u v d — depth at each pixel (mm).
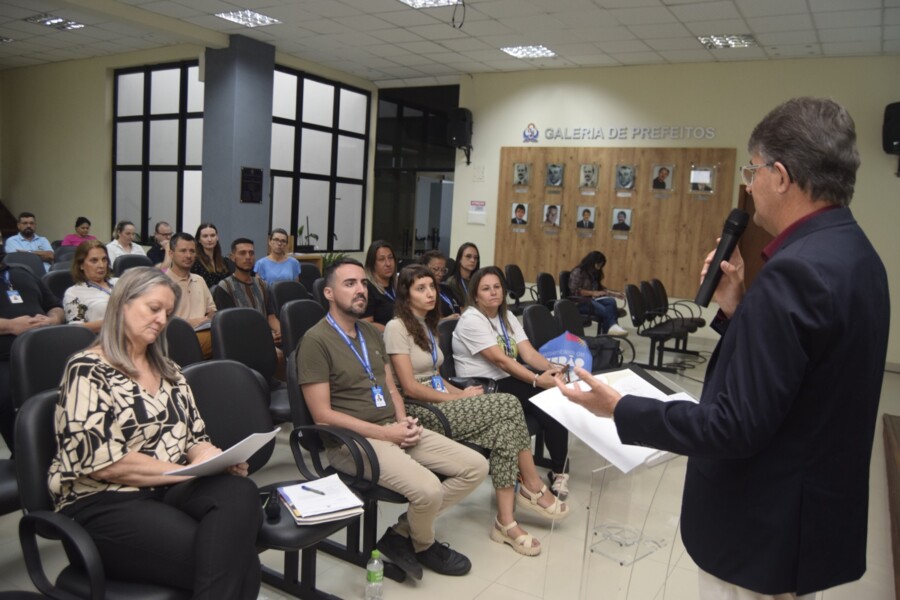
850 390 1009
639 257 8797
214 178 8758
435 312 3268
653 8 6359
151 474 1779
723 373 1057
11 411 2898
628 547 2037
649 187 8680
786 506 1032
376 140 11141
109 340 1862
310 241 10461
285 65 9555
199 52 9297
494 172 9773
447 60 9078
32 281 3654
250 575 1787
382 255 4668
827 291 957
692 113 8383
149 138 10344
